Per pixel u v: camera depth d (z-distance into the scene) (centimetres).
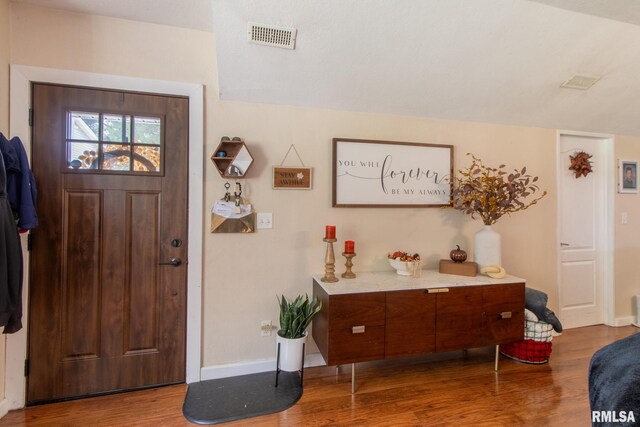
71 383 190
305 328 206
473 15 171
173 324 206
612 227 311
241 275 218
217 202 211
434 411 179
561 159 301
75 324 191
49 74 183
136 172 198
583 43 196
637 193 318
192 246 207
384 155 242
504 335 221
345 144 234
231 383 206
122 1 179
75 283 190
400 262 226
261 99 218
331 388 202
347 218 238
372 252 245
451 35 182
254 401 187
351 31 174
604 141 314
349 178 235
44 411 178
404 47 187
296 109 227
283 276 226
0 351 174
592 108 264
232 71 192
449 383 209
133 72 197
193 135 206
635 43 200
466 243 266
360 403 186
